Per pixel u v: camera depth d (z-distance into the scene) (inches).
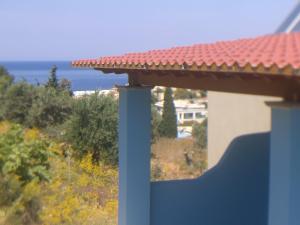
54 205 482.9
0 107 1047.6
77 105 776.9
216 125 516.4
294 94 205.2
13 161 456.1
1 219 416.5
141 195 343.6
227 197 359.9
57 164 609.0
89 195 559.8
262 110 444.8
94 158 765.9
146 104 341.7
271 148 215.2
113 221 484.4
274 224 213.2
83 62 351.3
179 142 1202.0
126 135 339.9
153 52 324.5
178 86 294.7
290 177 204.8
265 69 191.2
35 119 1007.0
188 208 355.9
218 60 220.8
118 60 307.6
